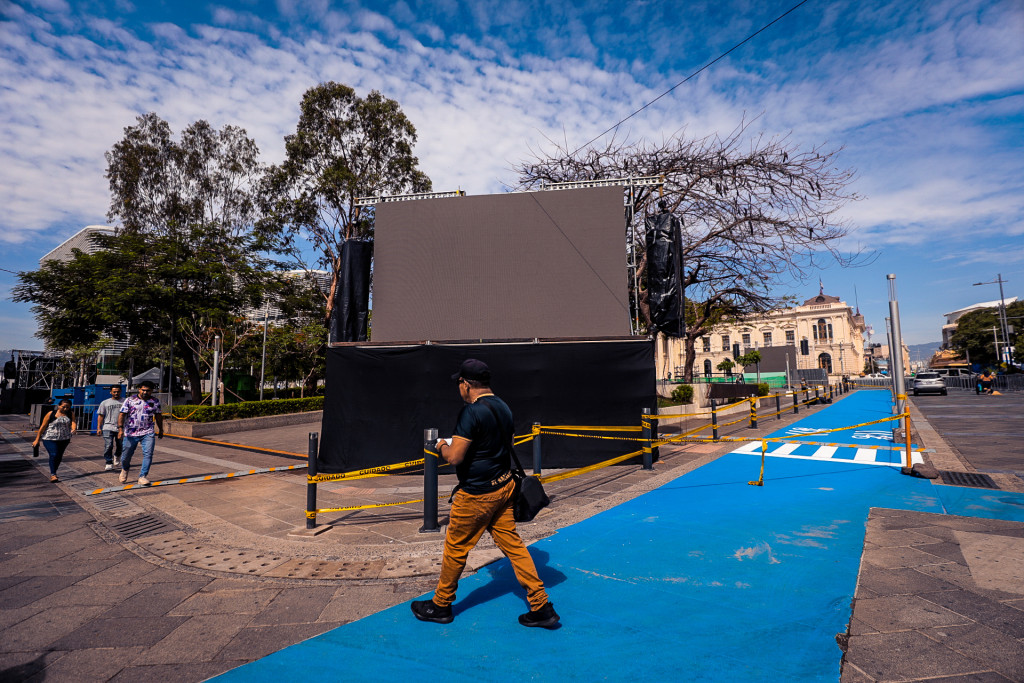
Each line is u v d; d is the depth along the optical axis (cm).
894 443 1065
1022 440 1040
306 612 344
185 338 2311
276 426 1945
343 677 263
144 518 599
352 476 537
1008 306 6341
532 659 277
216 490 760
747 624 308
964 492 625
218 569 427
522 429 908
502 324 984
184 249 2106
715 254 1748
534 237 998
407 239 1020
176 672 270
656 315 1030
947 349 10019
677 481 752
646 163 1634
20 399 3300
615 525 523
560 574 396
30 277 1930
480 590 372
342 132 2497
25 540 518
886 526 493
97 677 266
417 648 291
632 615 324
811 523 511
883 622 304
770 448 1059
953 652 268
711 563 410
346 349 915
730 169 1562
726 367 3853
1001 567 380
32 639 310
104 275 1925
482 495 311
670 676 256
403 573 408
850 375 7075
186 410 1800
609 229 989
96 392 1727
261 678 263
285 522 571
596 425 905
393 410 896
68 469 991
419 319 996
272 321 3116
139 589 390
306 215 2388
